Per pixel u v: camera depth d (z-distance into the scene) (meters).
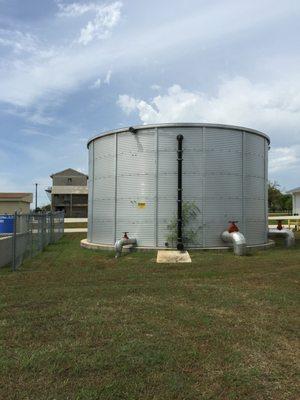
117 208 17.09
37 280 9.94
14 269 11.55
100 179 18.06
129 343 5.28
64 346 5.18
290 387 4.14
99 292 8.38
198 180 16.22
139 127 16.52
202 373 4.42
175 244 16.12
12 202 63.19
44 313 6.71
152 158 16.42
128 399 3.85
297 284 9.26
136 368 4.51
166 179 16.30
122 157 17.00
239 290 8.57
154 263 12.93
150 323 6.16
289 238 18.30
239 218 16.83
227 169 16.61
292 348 5.20
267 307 7.15
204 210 16.22
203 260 13.46
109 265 12.66
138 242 16.53
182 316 6.54
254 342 5.38
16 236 12.12
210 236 16.28
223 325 6.11
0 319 6.41
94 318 6.41
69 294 8.18
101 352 4.96
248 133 17.34
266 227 18.47
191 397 3.90
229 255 14.81
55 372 4.41
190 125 16.19
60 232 27.03
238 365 4.64
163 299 7.75
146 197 16.48
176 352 4.98
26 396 3.88
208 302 7.49
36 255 15.58
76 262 13.46
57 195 80.31
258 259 13.65
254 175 17.62
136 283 9.45
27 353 4.93
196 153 16.23
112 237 17.22
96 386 4.08
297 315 6.68
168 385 4.12
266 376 4.38
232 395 3.95
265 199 18.48
